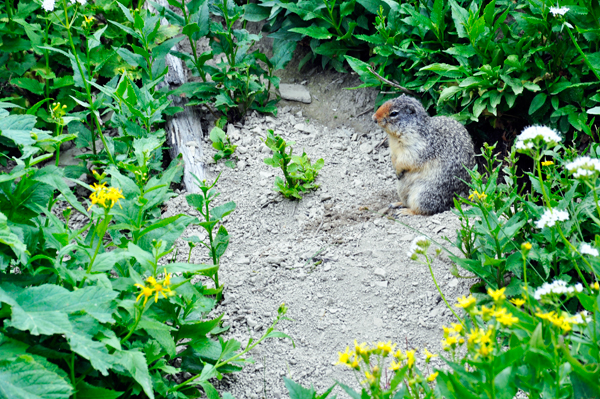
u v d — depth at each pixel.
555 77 5.70
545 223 2.92
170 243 3.58
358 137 6.34
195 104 6.19
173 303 3.46
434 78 6.10
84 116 5.08
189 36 5.99
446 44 6.14
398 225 5.08
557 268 3.97
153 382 3.15
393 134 5.51
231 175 5.80
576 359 2.44
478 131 6.13
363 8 6.70
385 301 4.38
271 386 3.83
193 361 3.63
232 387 3.82
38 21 6.09
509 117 5.98
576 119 5.38
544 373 2.39
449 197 5.53
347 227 5.16
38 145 3.38
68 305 2.66
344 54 6.66
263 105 6.52
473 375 2.46
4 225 2.64
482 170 5.95
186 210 5.39
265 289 4.59
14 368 2.42
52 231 3.23
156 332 3.16
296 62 7.11
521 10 6.36
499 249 3.78
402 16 6.38
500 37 6.25
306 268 4.74
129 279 3.17
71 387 2.41
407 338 4.08
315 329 4.24
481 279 4.23
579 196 3.97
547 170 4.13
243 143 6.12
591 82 5.39
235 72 6.18
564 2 5.44
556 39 5.70
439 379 2.52
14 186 3.29
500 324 2.64
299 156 6.05
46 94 5.79
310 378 3.88
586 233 3.99
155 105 5.38
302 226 5.25
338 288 4.54
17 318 2.46
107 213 2.89
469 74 5.80
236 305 4.46
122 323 3.05
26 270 3.03
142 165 4.11
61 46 5.92
